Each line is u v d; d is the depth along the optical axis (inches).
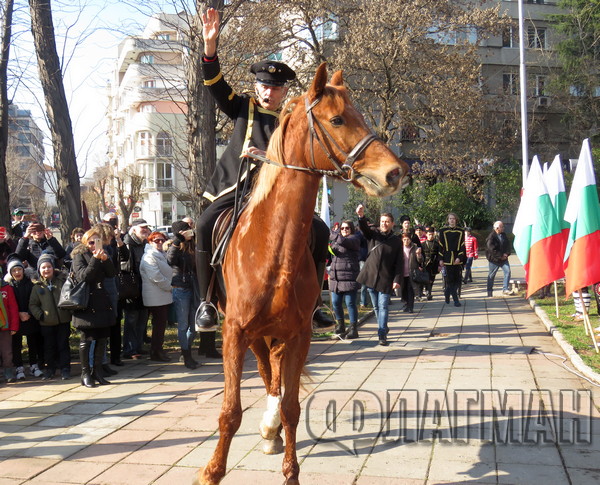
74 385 305.3
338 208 1211.9
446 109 999.6
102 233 296.0
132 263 359.3
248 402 258.4
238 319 153.1
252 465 184.7
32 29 484.4
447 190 1163.3
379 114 1142.3
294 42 932.6
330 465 182.9
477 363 315.6
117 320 349.7
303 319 156.2
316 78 142.6
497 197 1274.6
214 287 183.2
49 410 259.0
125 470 185.8
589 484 165.3
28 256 380.5
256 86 184.4
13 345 327.3
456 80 994.1
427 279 550.0
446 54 983.6
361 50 916.0
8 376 315.9
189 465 188.1
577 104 1364.4
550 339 381.1
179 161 573.6
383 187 132.2
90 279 291.1
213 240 175.0
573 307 494.3
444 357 335.6
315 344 393.4
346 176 140.3
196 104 410.9
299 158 147.3
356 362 330.6
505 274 626.8
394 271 384.8
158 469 185.6
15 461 196.5
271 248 149.5
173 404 261.7
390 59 936.9
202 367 339.9
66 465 191.8
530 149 1401.3
